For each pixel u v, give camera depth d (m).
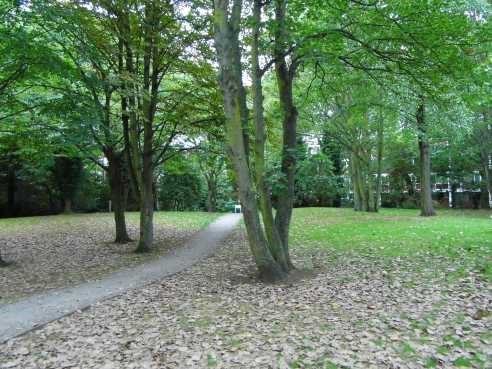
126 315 7.27
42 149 15.53
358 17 9.50
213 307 7.57
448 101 10.66
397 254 11.38
